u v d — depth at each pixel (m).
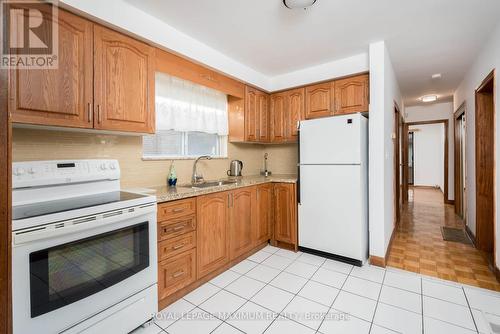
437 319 1.71
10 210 0.68
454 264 2.56
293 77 3.36
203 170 2.92
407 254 2.85
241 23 2.14
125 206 1.50
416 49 2.71
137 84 1.88
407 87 4.20
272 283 2.21
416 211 5.00
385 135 2.60
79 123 1.55
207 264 2.21
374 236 2.57
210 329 1.64
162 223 1.81
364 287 2.13
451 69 3.34
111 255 1.45
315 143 2.77
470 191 3.39
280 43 2.53
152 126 1.99
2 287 0.66
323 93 3.11
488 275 2.31
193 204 2.07
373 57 2.54
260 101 3.44
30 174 1.46
